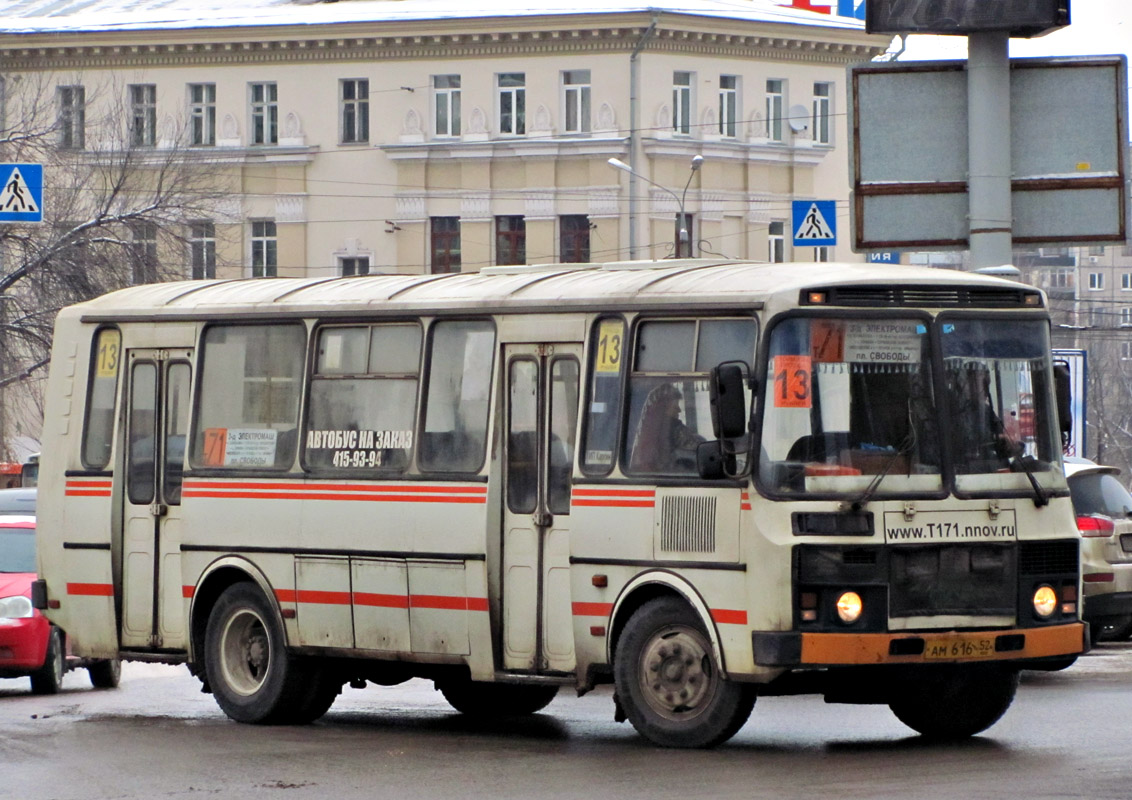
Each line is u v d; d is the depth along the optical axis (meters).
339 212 96.56
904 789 17.22
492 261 94.75
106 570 25.64
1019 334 20.59
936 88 32.62
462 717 25.16
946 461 19.78
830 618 19.09
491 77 94.00
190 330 25.20
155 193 79.62
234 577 24.64
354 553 23.09
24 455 92.44
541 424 21.61
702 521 19.80
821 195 97.19
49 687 30.27
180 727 23.83
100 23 97.06
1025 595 19.95
